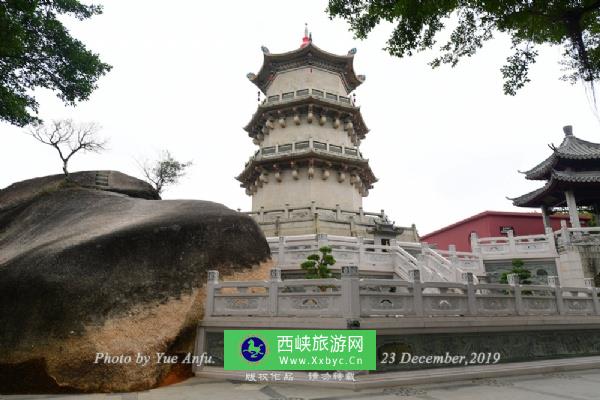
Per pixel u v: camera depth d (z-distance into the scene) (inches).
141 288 460.1
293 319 430.6
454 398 354.9
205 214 577.9
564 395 368.5
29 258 466.0
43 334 406.6
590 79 308.5
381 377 402.9
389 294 439.2
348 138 1530.5
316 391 380.5
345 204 1381.6
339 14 385.4
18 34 539.8
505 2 329.4
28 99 666.8
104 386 390.3
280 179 1368.1
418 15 357.4
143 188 884.0
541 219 1402.6
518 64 376.2
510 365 477.7
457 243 1515.7
